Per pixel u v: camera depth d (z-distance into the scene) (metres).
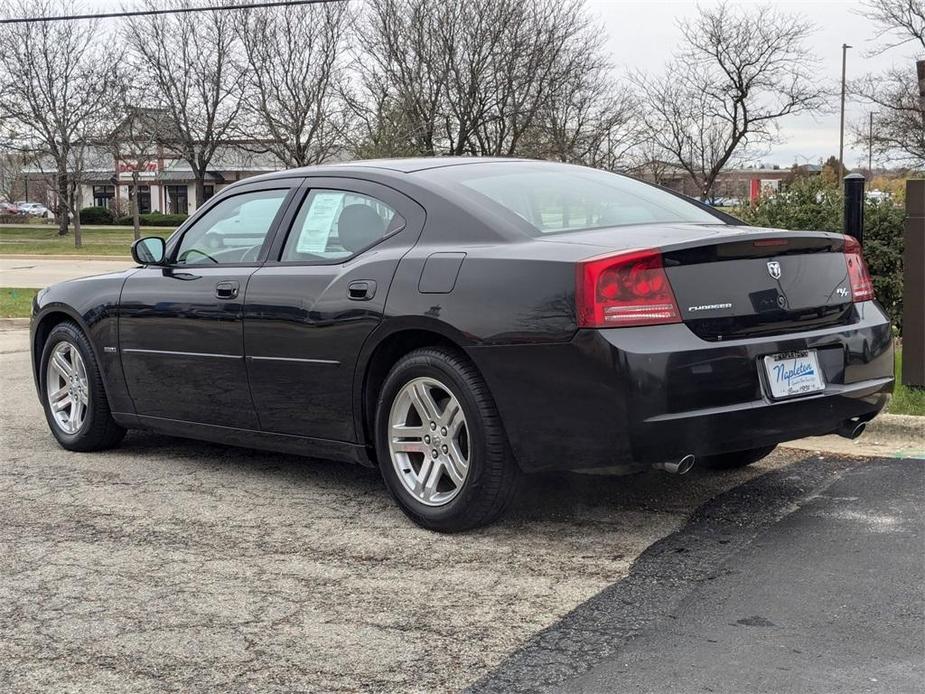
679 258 3.87
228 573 3.93
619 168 41.28
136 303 5.48
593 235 4.15
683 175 45.06
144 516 4.69
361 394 4.52
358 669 3.08
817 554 3.95
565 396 3.85
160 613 3.55
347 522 4.54
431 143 36.38
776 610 3.42
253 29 41.97
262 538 4.34
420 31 35.91
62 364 6.07
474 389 4.11
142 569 3.99
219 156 49.94
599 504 4.66
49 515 4.73
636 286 3.79
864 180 6.66
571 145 37.69
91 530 4.50
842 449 5.61
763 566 3.83
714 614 3.40
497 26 36.06
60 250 37.53
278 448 4.99
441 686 2.95
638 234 4.13
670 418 3.76
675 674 2.97
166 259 5.52
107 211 65.50
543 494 4.83
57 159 40.47
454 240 4.32
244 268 5.05
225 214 5.32
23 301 16.66
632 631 3.29
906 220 6.39
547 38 36.53
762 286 4.06
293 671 3.07
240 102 43.78
